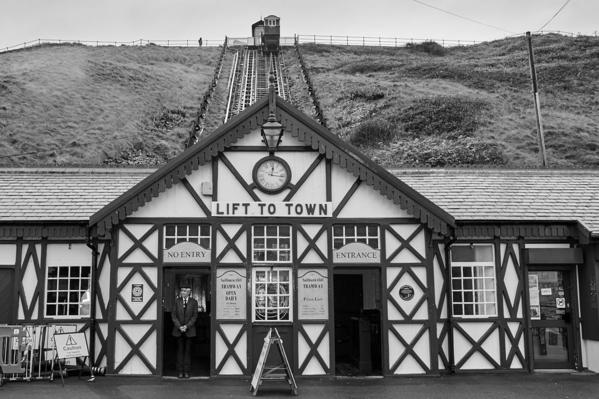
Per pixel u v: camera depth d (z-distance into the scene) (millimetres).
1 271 13734
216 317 12953
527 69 59156
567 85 52938
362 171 13320
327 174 13500
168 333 15805
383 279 13328
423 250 13492
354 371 13859
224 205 13250
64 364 12953
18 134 41938
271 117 13062
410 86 55656
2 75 52156
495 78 57312
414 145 39781
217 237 13211
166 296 14922
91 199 14812
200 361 15141
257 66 60656
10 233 13648
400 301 13328
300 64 62562
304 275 13203
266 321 13047
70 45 71625
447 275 14047
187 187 13312
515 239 14398
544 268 14445
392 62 67312
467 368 13773
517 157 36906
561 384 12406
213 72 63094
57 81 53031
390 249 13453
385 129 42312
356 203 13500
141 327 12945
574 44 66438
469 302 14148
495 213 14398
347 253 13344
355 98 52312
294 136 13430
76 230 13773
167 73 62344
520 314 14125
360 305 16609
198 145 13172
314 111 42750
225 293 13062
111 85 55656
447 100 47938
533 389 11875
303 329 13000
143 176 16328
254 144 13469
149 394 11141
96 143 42312
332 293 13164
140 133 45406
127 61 64625
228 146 13375
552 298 14484
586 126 42969
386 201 13555
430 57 73188
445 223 13328
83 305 13766
